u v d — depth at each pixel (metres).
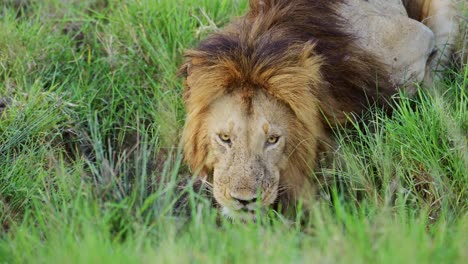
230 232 8.53
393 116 10.66
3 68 12.27
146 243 8.34
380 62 11.09
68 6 13.76
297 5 10.73
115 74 12.54
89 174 10.83
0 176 10.18
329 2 11.08
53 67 12.59
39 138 11.04
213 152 9.84
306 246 8.07
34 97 11.34
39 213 8.95
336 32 10.79
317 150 10.23
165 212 8.90
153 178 10.04
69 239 8.16
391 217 9.34
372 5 11.73
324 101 10.14
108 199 9.26
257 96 9.73
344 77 10.56
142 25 13.04
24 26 13.12
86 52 13.05
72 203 9.11
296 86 9.73
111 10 13.92
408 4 13.09
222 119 9.71
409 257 7.49
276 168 9.73
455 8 12.65
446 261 7.72
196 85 9.95
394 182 10.05
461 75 11.88
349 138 10.43
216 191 9.66
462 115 10.55
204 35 12.68
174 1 13.23
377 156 10.19
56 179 10.26
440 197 9.82
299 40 10.28
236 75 9.73
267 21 10.53
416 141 10.28
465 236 8.23
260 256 7.82
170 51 12.80
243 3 13.16
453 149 10.14
